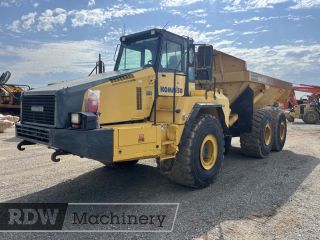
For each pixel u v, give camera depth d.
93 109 3.80
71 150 3.61
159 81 4.79
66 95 3.80
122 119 4.36
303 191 4.66
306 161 6.87
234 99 7.18
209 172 4.91
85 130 3.62
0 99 17.62
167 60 4.95
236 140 10.29
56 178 5.38
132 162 6.09
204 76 5.34
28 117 4.32
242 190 4.72
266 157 7.37
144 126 4.18
